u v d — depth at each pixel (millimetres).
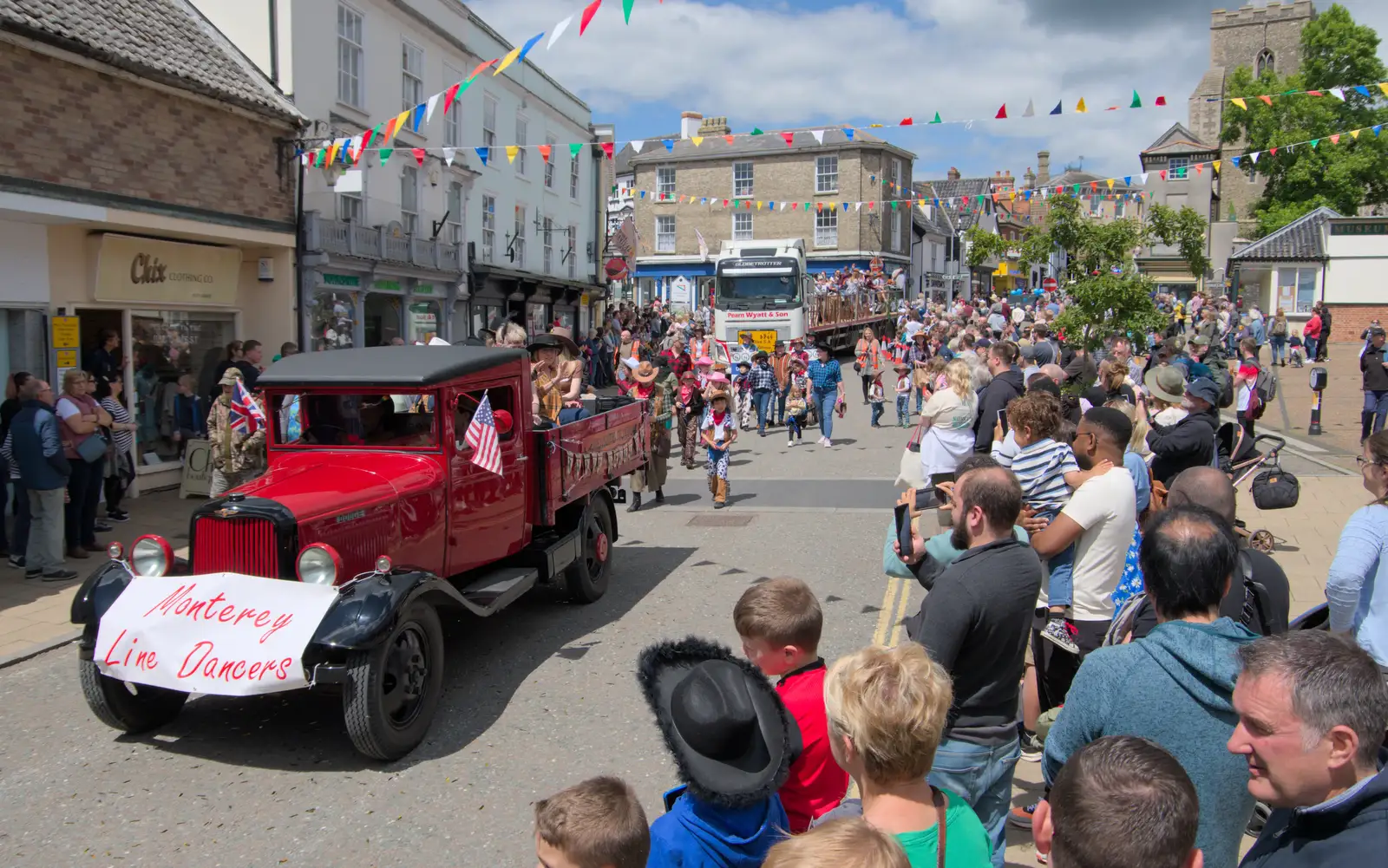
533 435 7648
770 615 3139
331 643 5121
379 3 18219
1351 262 33406
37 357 11016
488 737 5805
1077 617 4562
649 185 46938
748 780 2477
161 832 4727
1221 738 2631
